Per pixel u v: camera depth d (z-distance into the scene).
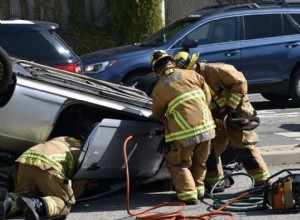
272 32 16.58
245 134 9.20
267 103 18.22
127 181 8.34
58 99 8.66
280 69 16.56
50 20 27.89
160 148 8.78
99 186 9.17
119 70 15.70
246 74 16.34
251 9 16.64
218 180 9.29
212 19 16.27
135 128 8.88
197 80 8.74
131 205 8.90
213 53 16.06
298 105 17.64
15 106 8.48
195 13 17.23
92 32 27.80
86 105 8.89
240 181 9.99
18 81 8.42
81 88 8.90
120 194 9.45
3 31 12.89
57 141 8.52
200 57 15.95
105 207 8.80
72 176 8.47
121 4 26.48
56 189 8.12
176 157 8.70
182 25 16.61
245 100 9.27
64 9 28.00
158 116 8.84
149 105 9.41
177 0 29.19
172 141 8.62
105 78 15.65
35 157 8.12
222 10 16.61
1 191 7.78
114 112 9.08
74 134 9.21
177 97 8.59
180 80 8.67
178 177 8.73
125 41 26.59
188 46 15.52
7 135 8.59
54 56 13.02
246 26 16.45
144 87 11.58
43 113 8.62
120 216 8.40
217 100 9.16
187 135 8.51
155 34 17.03
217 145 9.33
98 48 27.22
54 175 8.11
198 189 8.92
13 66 8.50
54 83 8.70
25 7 27.59
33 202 7.79
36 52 12.93
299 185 8.27
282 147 11.48
